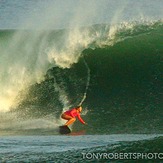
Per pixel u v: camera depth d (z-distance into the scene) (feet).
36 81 215.10
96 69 221.25
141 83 214.69
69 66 221.87
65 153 141.08
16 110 197.67
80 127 178.29
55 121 184.44
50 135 167.53
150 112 192.75
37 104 201.77
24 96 207.41
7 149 148.05
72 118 174.70
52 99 204.54
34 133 170.60
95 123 182.60
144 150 138.62
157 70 222.28
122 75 219.61
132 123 182.50
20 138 163.32
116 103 201.26
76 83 213.46
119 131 173.37
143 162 129.90
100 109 196.13
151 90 210.18
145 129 175.42
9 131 174.09
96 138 161.58
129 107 196.95
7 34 268.82
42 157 137.80
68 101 202.80
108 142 153.79
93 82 214.28
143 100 202.49
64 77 216.33
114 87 212.43
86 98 204.33
